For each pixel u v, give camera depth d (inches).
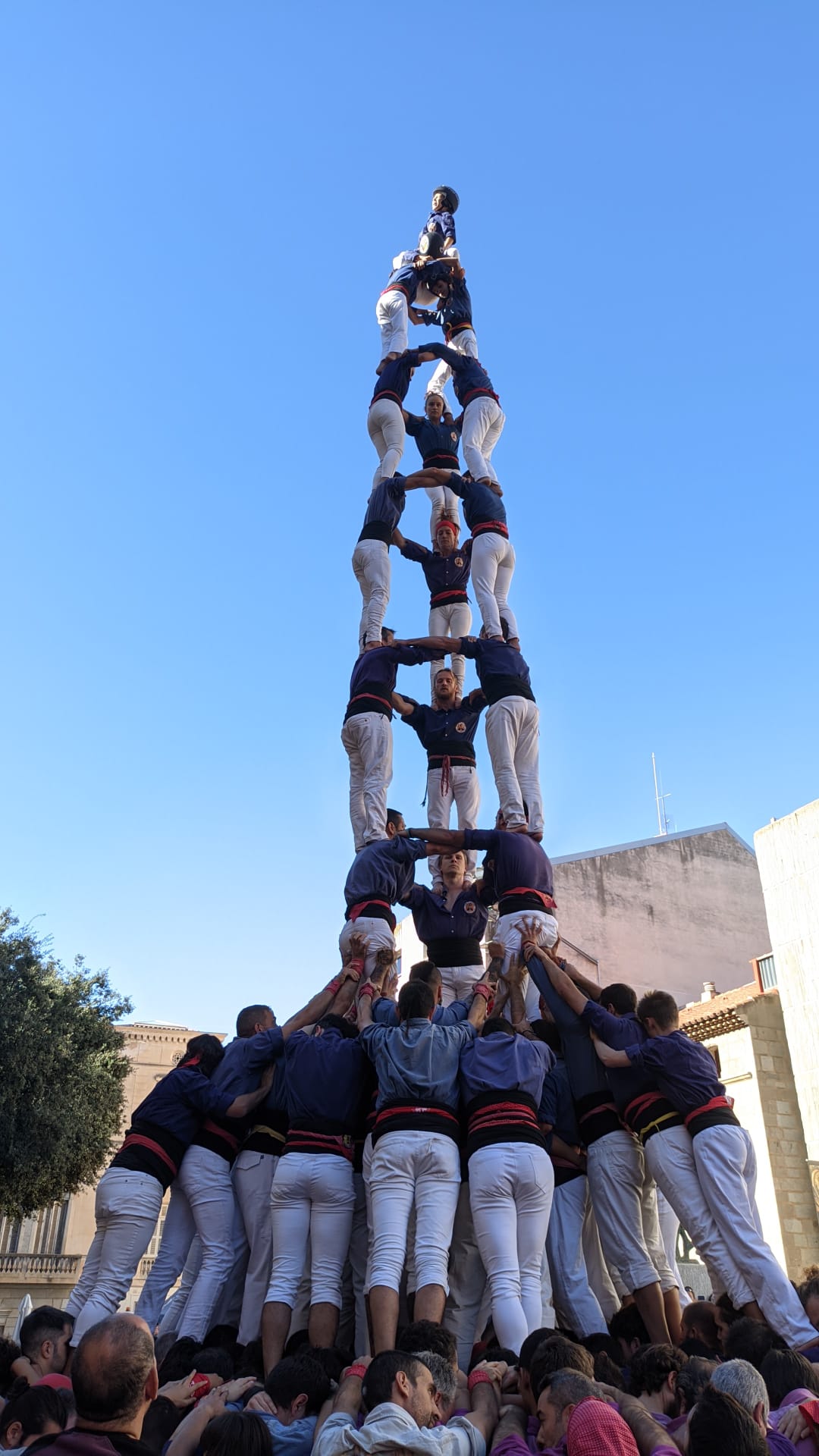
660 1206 266.7
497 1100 219.1
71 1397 161.3
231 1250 235.0
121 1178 228.7
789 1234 668.1
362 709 341.1
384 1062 221.3
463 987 314.3
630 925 1011.3
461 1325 232.1
